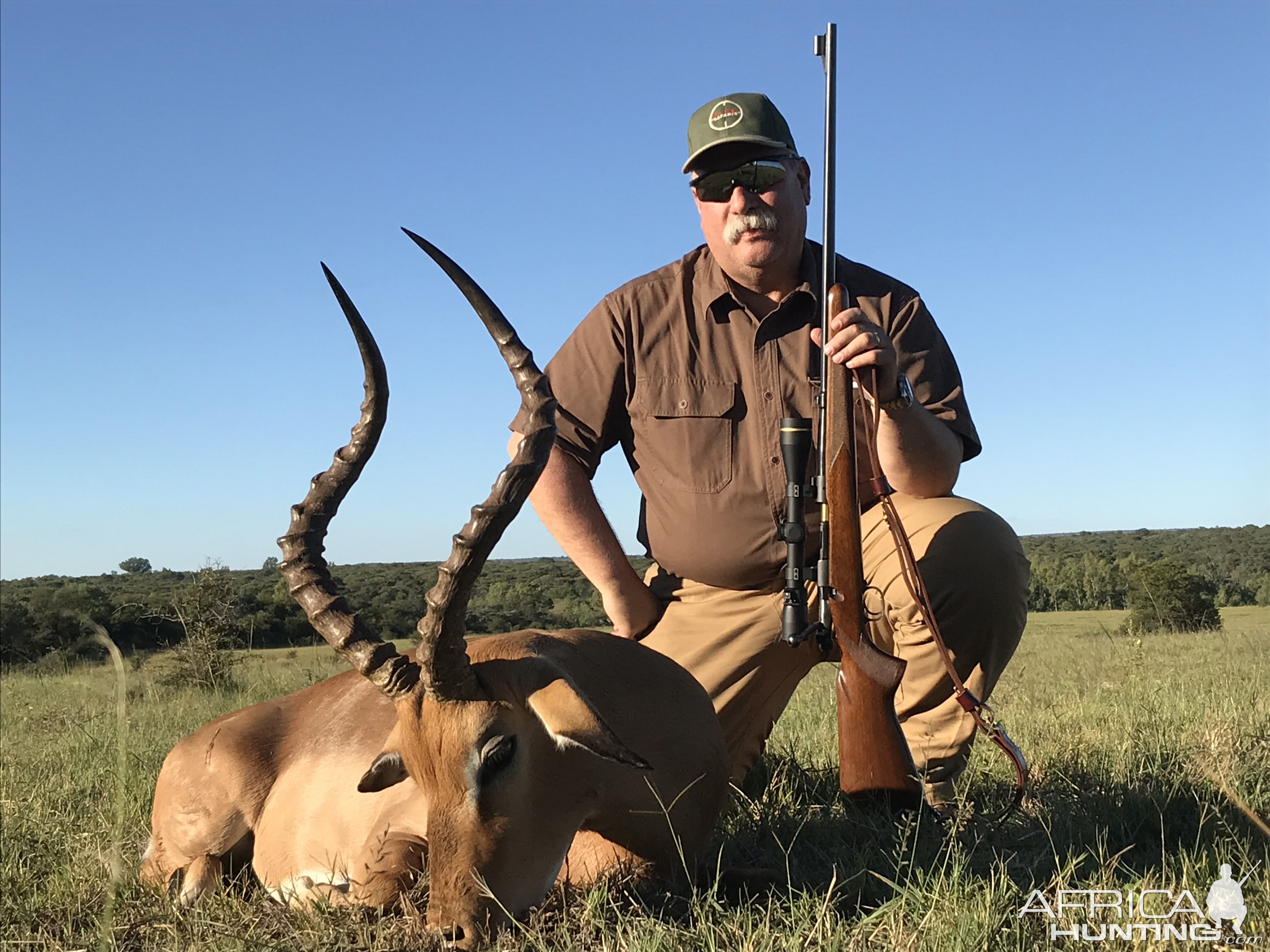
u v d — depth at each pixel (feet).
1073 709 22.18
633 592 16.19
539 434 10.71
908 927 9.91
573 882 11.89
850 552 13.16
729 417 15.42
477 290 10.87
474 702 10.71
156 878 14.02
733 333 15.64
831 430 13.23
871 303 15.72
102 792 18.22
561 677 10.82
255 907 12.28
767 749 18.62
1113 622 76.59
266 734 15.06
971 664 14.98
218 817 14.66
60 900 12.51
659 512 15.81
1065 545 238.68
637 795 11.72
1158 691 24.59
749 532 15.30
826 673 35.58
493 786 10.56
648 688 12.42
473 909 10.27
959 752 14.96
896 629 15.43
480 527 10.30
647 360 15.80
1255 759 15.12
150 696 34.60
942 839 12.21
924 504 15.39
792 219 15.31
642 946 9.56
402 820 12.64
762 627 15.71
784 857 12.78
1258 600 104.73
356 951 10.50
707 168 15.10
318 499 11.76
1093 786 14.65
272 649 59.41
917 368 15.66
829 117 14.11
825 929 9.94
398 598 83.97
